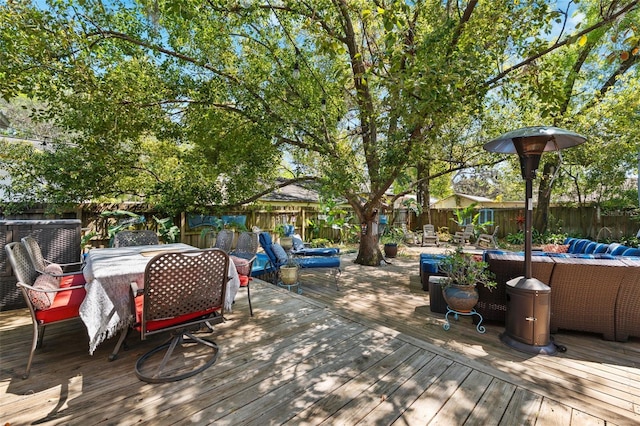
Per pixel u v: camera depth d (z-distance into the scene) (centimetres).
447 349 273
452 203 1789
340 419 163
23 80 408
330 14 513
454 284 325
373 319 355
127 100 498
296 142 637
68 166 536
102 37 449
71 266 358
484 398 185
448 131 583
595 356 261
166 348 248
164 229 636
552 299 309
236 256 384
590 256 334
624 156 782
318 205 1075
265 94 564
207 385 194
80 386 191
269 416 165
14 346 246
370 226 710
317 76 602
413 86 333
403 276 590
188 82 547
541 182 1003
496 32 399
